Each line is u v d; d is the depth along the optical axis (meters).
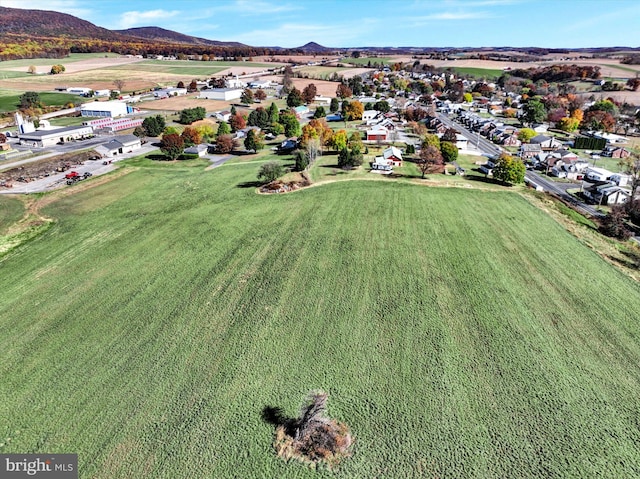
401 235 46.56
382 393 25.48
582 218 54.50
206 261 42.22
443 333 30.69
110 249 45.53
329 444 22.09
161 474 20.92
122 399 25.48
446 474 20.59
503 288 36.19
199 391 25.97
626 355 28.33
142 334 31.41
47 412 24.69
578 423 23.25
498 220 50.69
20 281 39.50
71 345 30.45
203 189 65.69
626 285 36.72
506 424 23.22
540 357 28.19
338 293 36.00
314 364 27.98
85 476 20.86
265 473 20.94
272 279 38.47
